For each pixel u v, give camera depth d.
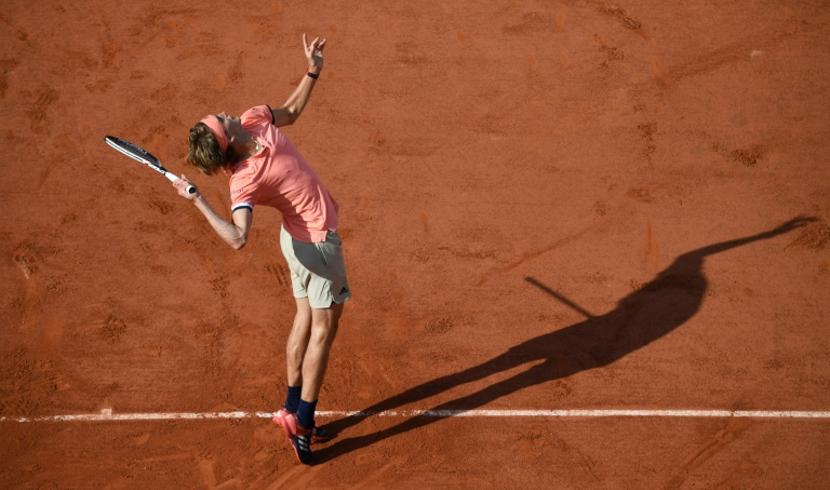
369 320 21.94
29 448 19.34
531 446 19.45
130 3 30.36
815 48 28.61
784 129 26.33
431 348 21.38
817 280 22.55
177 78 28.03
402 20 29.81
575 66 28.34
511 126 26.61
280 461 19.23
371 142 26.17
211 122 16.30
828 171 25.16
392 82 27.89
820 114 26.70
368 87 27.73
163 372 20.83
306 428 18.38
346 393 20.50
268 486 18.78
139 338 21.52
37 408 20.06
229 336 21.61
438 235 23.81
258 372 20.88
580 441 19.53
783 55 28.42
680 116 26.81
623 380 20.62
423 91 27.62
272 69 28.28
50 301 22.22
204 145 16.12
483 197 24.73
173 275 22.88
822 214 24.06
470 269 23.03
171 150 26.02
